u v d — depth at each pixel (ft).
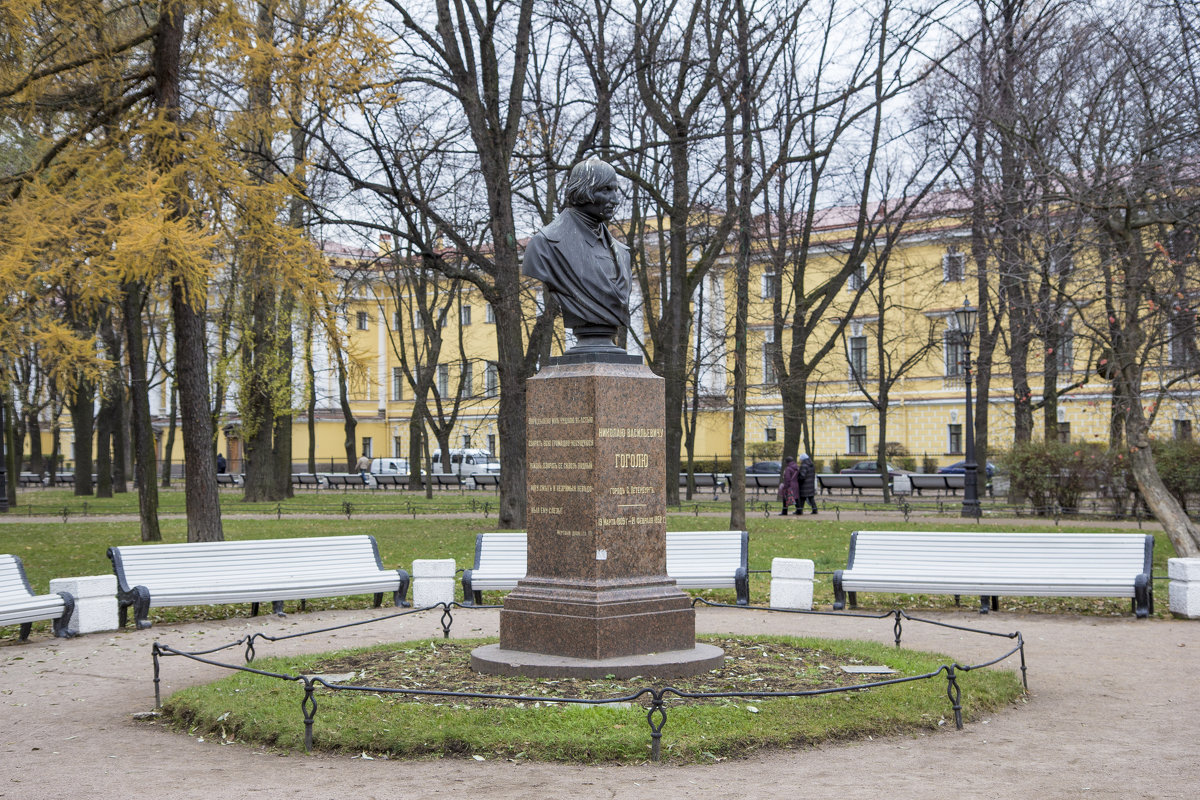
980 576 38.99
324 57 49.49
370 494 135.54
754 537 67.15
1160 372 55.93
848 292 158.10
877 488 123.75
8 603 34.35
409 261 92.02
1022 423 92.94
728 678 24.68
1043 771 19.43
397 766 19.83
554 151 74.95
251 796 18.22
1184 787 18.49
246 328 111.04
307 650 32.45
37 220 43.27
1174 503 49.26
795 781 18.62
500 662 25.11
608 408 26.14
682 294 89.61
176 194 47.19
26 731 23.66
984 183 73.97
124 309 65.16
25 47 47.73
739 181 72.69
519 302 72.95
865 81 79.00
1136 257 50.26
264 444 116.88
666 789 18.12
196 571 39.22
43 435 242.58
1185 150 52.85
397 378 212.84
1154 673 28.84
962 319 84.84
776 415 167.32
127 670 30.40
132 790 18.83
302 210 69.56
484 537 42.68
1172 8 54.75
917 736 21.91
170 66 51.31
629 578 26.20
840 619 38.63
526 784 18.47
